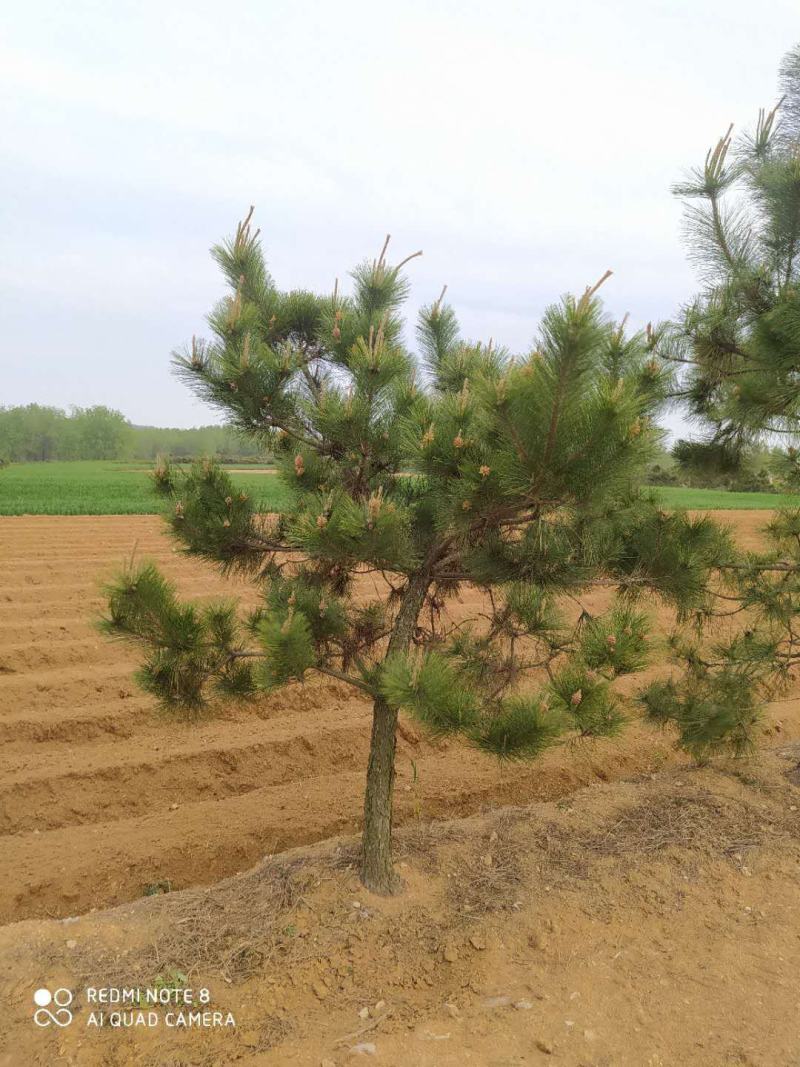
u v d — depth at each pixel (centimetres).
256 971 367
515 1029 333
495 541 397
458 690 353
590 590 429
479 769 706
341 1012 344
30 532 1986
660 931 413
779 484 577
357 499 412
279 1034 328
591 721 363
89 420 10894
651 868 471
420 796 653
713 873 472
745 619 778
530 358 315
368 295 457
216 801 648
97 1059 310
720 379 500
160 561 1527
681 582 430
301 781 689
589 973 376
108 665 910
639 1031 334
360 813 627
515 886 448
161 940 386
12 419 10388
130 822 609
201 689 418
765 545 623
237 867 565
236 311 398
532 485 331
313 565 464
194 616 401
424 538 417
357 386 394
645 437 326
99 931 389
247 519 418
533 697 359
